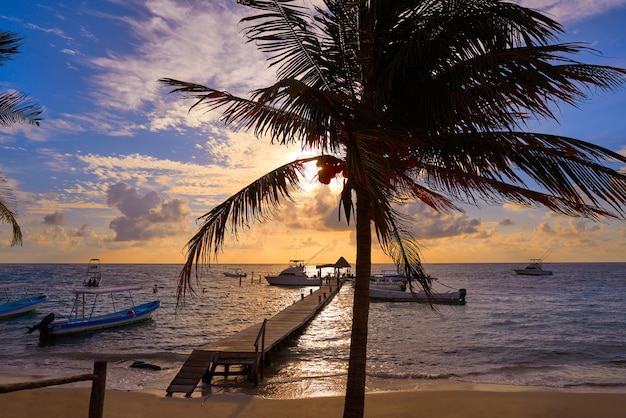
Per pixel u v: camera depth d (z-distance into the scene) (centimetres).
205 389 1252
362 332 473
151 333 2619
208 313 3781
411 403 980
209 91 425
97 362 436
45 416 858
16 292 6234
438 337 2462
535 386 1345
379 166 335
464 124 404
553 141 387
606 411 934
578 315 3681
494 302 4944
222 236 461
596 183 384
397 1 429
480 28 384
